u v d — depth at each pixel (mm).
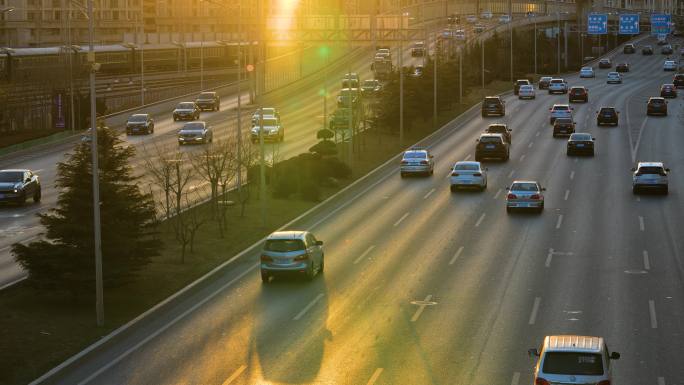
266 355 47844
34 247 56625
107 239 57438
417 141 152625
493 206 97312
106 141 61344
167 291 61406
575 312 56344
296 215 91438
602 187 108688
